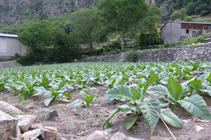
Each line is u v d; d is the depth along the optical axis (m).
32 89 4.07
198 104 2.03
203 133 1.71
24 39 34.28
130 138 1.77
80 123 2.37
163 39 32.66
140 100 2.05
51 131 1.86
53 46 39.69
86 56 36.00
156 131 1.82
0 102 2.93
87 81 5.13
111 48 33.72
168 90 2.38
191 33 28.53
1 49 35.31
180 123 1.85
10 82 5.42
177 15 52.66
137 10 27.73
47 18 82.50
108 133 2.02
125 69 7.66
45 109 3.09
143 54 21.23
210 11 50.03
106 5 29.48
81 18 36.75
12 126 1.56
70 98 3.98
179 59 16.94
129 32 33.53
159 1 71.19
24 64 34.09
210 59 13.85
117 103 3.22
